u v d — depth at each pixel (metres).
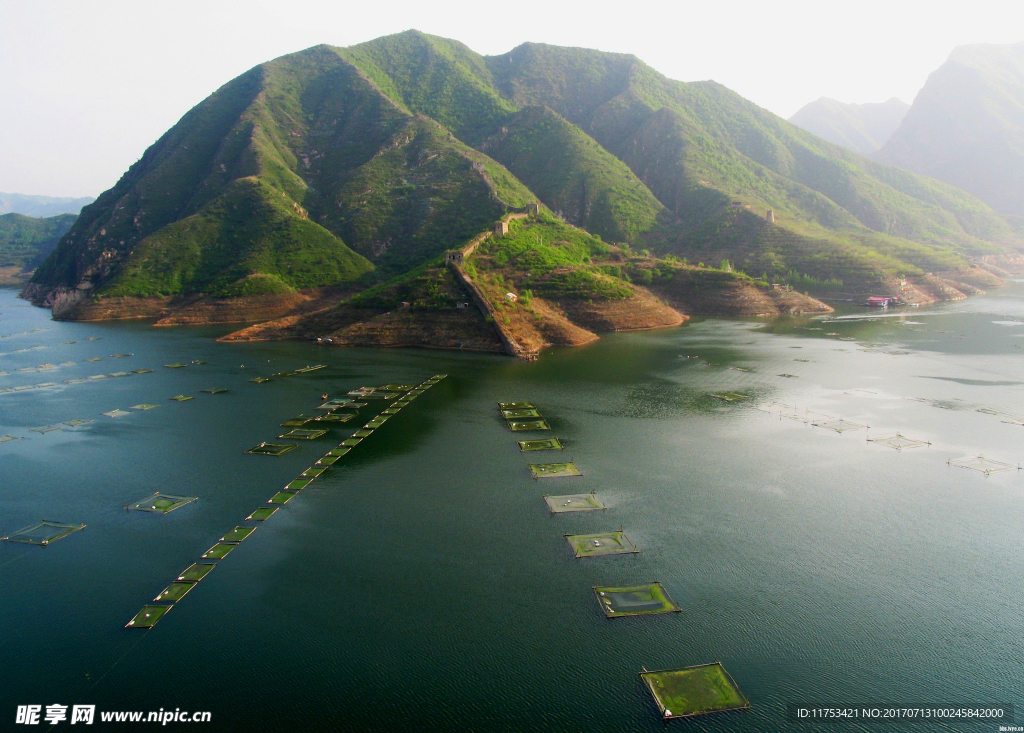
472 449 84.69
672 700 40.22
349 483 73.75
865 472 75.31
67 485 74.44
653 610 49.06
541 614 48.84
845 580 53.00
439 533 61.44
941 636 46.06
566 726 38.38
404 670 43.19
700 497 68.81
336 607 50.06
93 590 53.06
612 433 90.75
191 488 73.19
